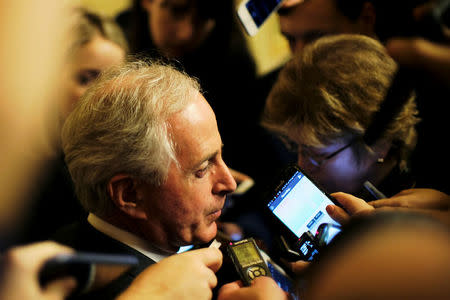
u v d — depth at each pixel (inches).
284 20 65.2
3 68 9.3
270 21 96.0
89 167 34.6
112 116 34.4
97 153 34.3
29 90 9.7
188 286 27.8
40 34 9.9
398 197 40.7
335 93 43.9
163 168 33.7
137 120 33.8
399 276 9.1
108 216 36.4
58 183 50.1
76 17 59.1
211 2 76.3
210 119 35.8
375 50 45.6
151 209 35.2
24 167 10.4
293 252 40.2
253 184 65.9
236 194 62.8
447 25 26.1
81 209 51.6
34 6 9.7
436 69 26.7
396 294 8.8
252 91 79.7
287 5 63.4
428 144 46.4
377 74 43.6
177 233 36.3
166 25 78.3
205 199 35.9
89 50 58.7
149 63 43.6
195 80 40.7
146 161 33.4
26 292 17.8
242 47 80.8
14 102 9.5
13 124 9.6
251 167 73.0
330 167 47.2
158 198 34.8
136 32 85.1
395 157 46.4
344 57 45.1
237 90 78.6
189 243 37.3
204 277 28.9
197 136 34.5
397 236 9.9
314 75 45.1
